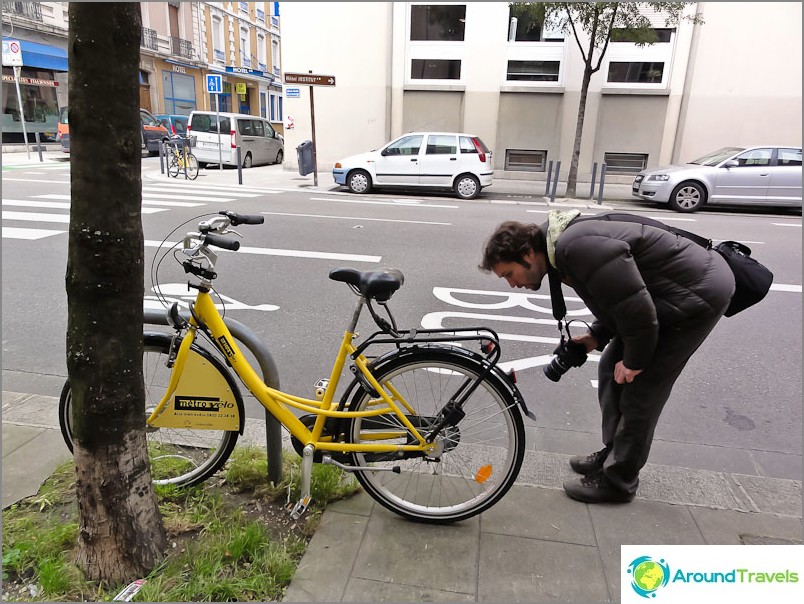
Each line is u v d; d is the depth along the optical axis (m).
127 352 1.98
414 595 2.10
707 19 15.52
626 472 2.60
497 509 2.61
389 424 2.49
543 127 17.02
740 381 4.18
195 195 12.47
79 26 1.64
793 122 15.86
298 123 18.22
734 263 2.32
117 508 2.06
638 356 2.23
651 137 16.61
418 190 14.83
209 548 2.23
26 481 2.67
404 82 17.41
